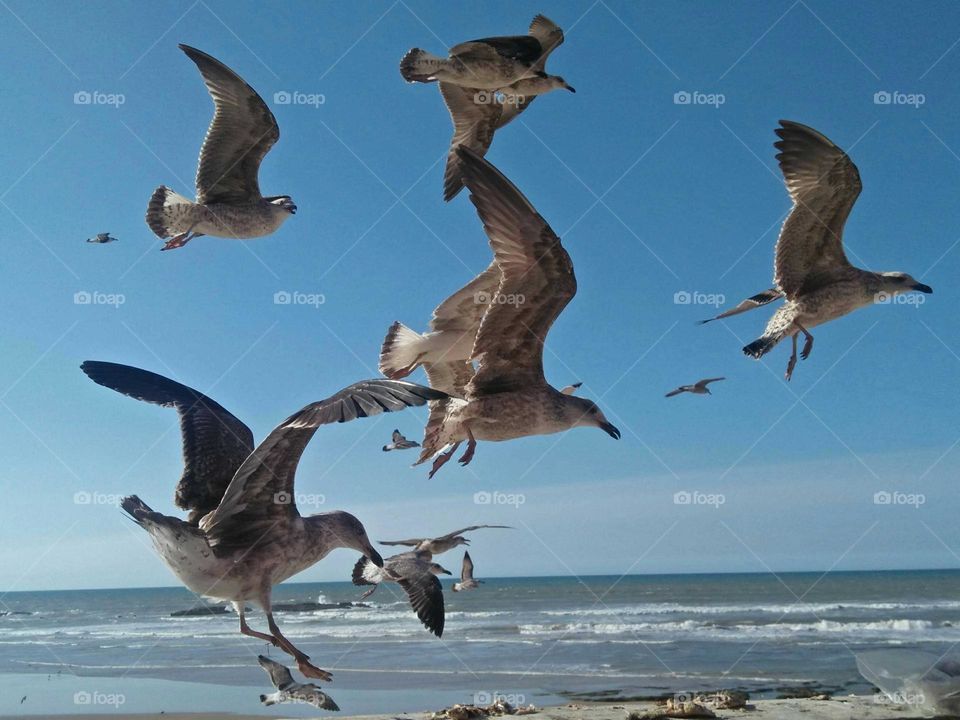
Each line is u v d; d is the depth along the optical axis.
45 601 83.81
